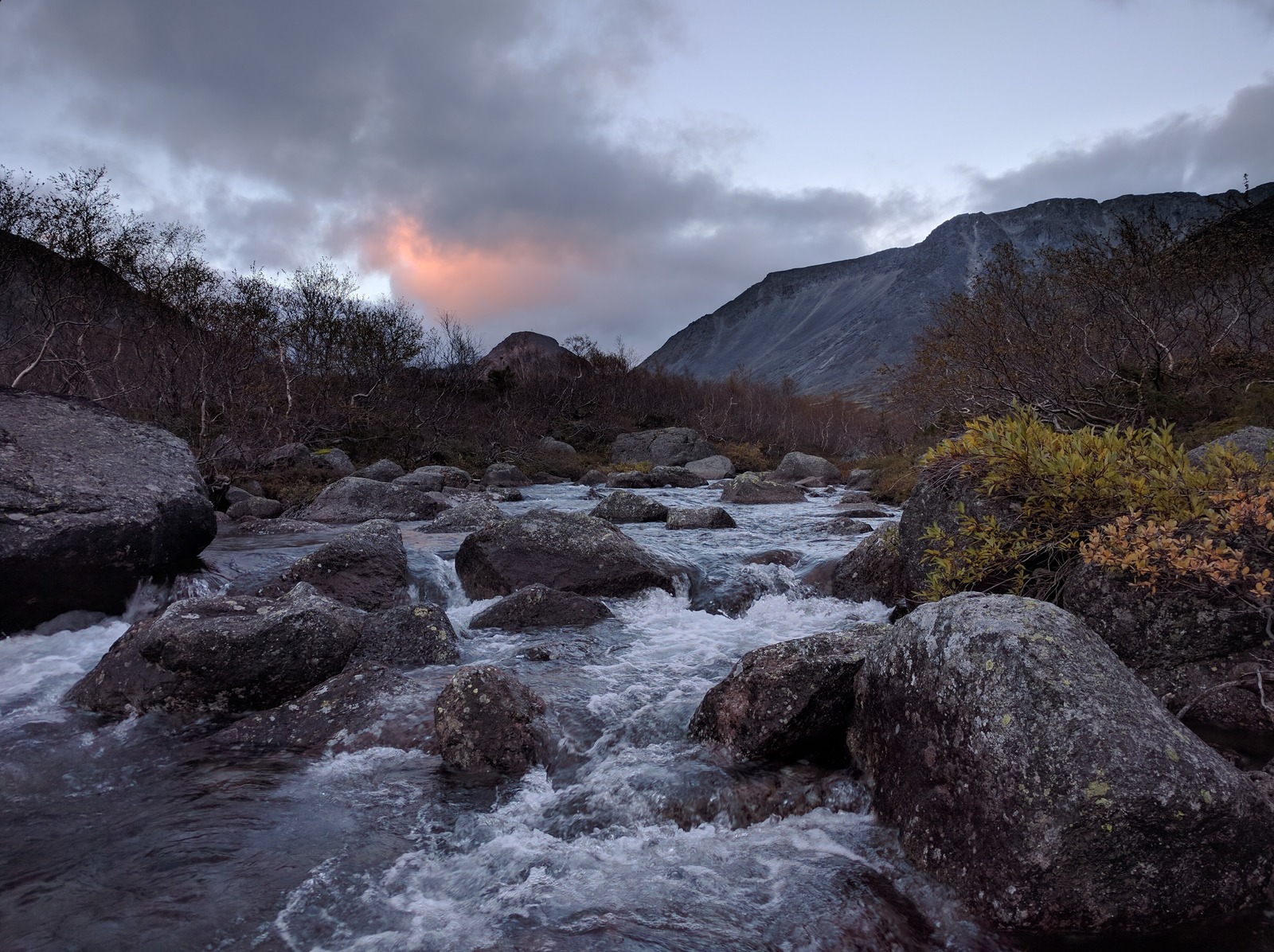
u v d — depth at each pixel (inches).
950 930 113.4
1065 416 513.3
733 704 171.0
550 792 159.0
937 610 145.3
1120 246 547.5
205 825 143.9
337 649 216.1
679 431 1347.2
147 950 108.3
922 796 130.2
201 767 170.2
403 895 123.1
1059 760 113.0
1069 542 198.2
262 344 856.9
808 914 117.0
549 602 280.4
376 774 166.2
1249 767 146.2
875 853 132.9
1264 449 233.9
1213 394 485.4
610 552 322.0
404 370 1112.8
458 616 288.8
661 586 320.5
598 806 151.6
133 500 294.4
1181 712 159.9
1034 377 510.0
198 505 322.7
